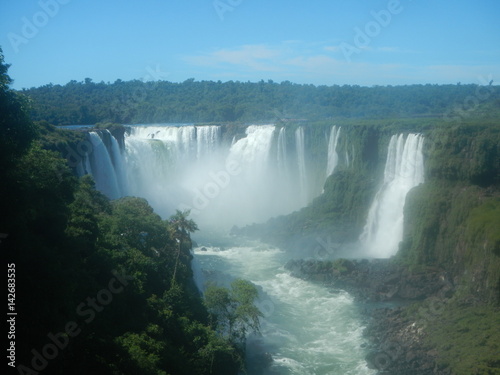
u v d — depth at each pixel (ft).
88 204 183.11
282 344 183.32
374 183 311.68
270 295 227.20
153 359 115.34
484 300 192.34
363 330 192.24
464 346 164.96
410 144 279.08
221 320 167.73
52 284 93.97
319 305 216.95
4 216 90.12
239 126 423.64
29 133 103.30
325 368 167.43
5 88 99.40
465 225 220.84
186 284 177.06
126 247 161.79
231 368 147.84
